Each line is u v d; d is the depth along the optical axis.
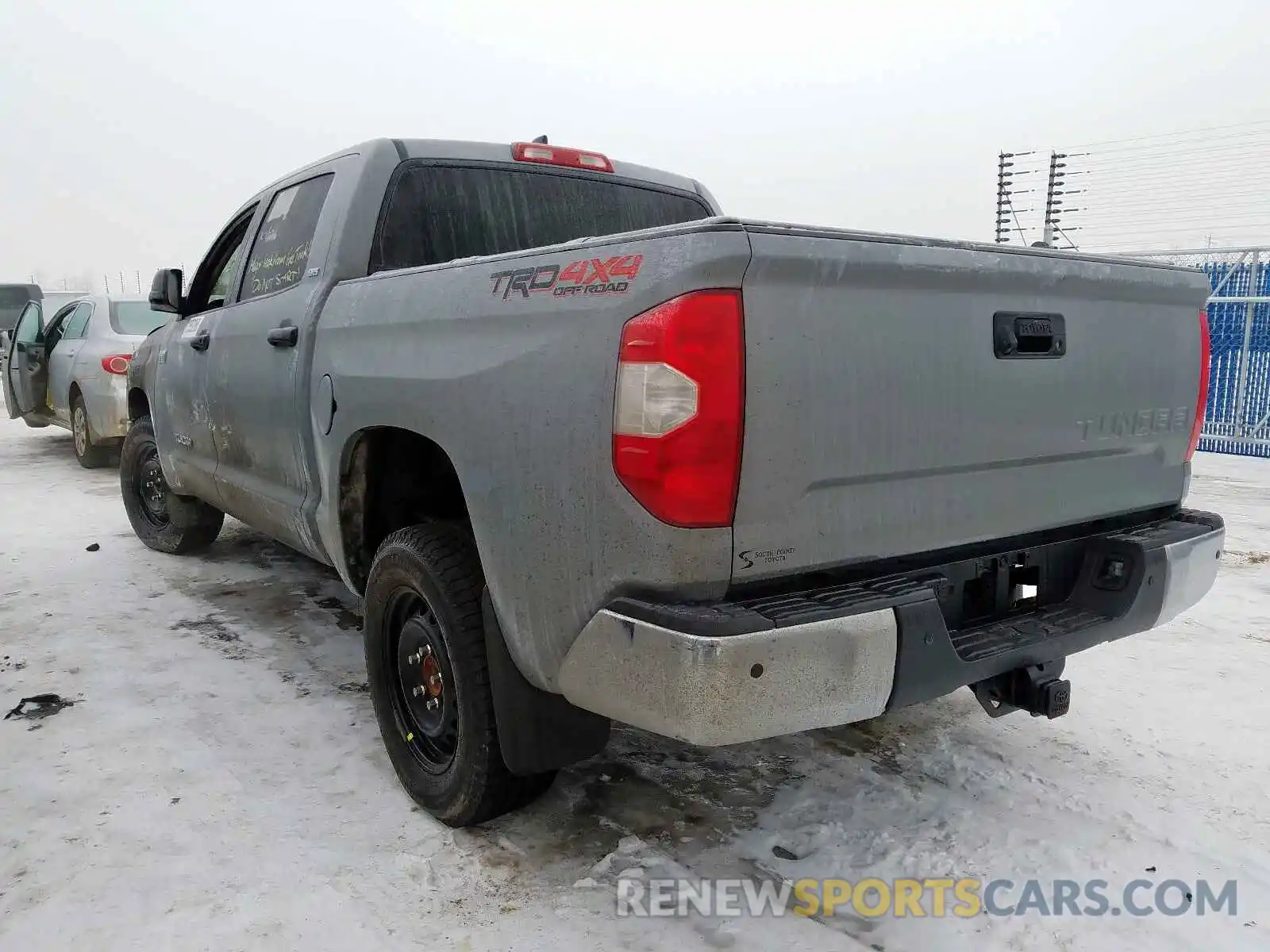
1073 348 2.50
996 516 2.38
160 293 4.73
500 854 2.52
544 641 2.16
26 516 7.06
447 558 2.52
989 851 2.54
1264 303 10.20
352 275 3.27
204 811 2.74
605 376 1.94
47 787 2.88
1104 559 2.66
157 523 5.84
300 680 3.79
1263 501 7.63
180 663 3.97
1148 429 2.78
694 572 1.87
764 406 1.89
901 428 2.12
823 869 2.45
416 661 2.77
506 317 2.23
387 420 2.68
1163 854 2.53
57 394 9.80
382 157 3.36
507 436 2.19
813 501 2.00
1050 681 2.41
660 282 1.86
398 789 2.88
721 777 2.96
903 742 3.22
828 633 1.91
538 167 3.74
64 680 3.77
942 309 2.17
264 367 3.61
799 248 1.89
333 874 2.42
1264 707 3.51
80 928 2.20
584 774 2.97
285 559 5.74
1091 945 2.16
